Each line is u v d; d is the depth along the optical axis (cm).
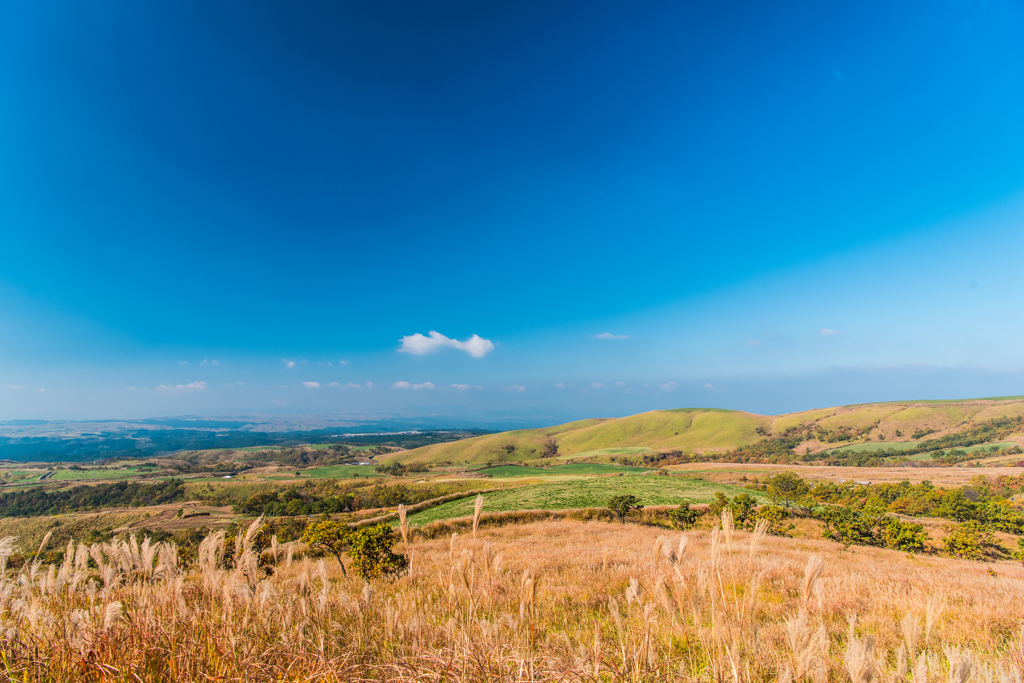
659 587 392
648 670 371
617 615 405
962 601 881
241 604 558
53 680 349
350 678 368
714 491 6125
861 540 3234
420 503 5309
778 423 18812
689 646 454
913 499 5409
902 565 2022
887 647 569
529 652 408
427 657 380
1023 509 4281
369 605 604
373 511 6500
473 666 363
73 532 6806
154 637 407
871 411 17475
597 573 1238
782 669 348
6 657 347
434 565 1341
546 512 4278
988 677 334
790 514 4497
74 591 509
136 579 546
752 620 363
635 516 4484
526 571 525
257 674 367
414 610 585
